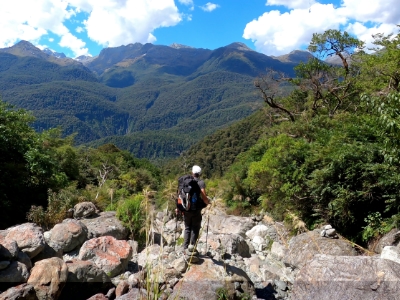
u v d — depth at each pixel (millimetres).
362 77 20516
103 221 8875
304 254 6465
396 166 6590
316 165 8789
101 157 52688
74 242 6895
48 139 25297
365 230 7012
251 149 17344
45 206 12258
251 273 6289
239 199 13492
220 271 5105
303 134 14695
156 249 6363
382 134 6422
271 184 10758
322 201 8227
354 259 4035
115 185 27047
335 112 21297
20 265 4734
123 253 6363
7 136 13211
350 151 7742
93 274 5281
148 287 3117
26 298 4281
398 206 6660
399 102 5785
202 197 5406
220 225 10547
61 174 14922
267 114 26266
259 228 9461
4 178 11812
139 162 70562
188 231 5512
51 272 4773
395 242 6023
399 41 18812
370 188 7184
